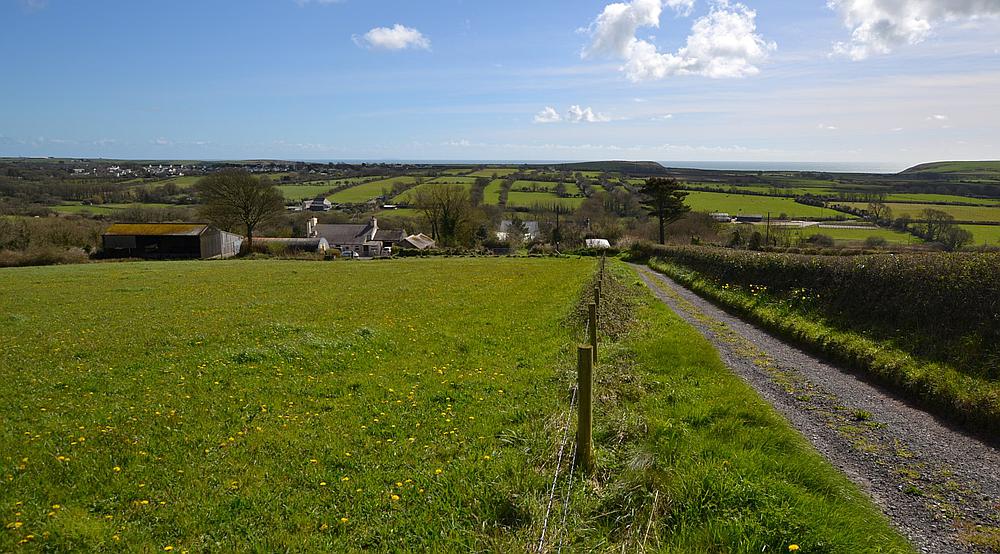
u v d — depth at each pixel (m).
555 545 5.05
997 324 9.48
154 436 8.23
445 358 12.84
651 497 5.83
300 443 7.83
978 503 5.88
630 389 9.62
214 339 15.53
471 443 7.67
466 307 21.42
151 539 5.59
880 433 7.82
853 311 13.89
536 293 26.08
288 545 5.42
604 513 5.68
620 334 14.54
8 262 50.69
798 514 5.44
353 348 13.86
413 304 22.77
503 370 11.59
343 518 5.84
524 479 6.24
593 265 47.50
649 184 80.25
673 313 18.55
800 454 6.93
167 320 19.31
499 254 74.56
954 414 8.34
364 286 31.23
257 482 6.70
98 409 9.52
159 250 70.50
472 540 5.34
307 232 98.38
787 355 12.64
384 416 8.86
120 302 24.78
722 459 6.64
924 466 6.77
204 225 72.75
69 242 68.25
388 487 6.51
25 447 7.85
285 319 19.27
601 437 7.46
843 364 11.67
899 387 9.74
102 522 5.88
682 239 79.44
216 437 8.11
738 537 5.17
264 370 11.89
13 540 5.51
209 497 6.37
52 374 11.91
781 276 19.67
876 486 6.30
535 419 8.40
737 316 18.78
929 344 10.45
